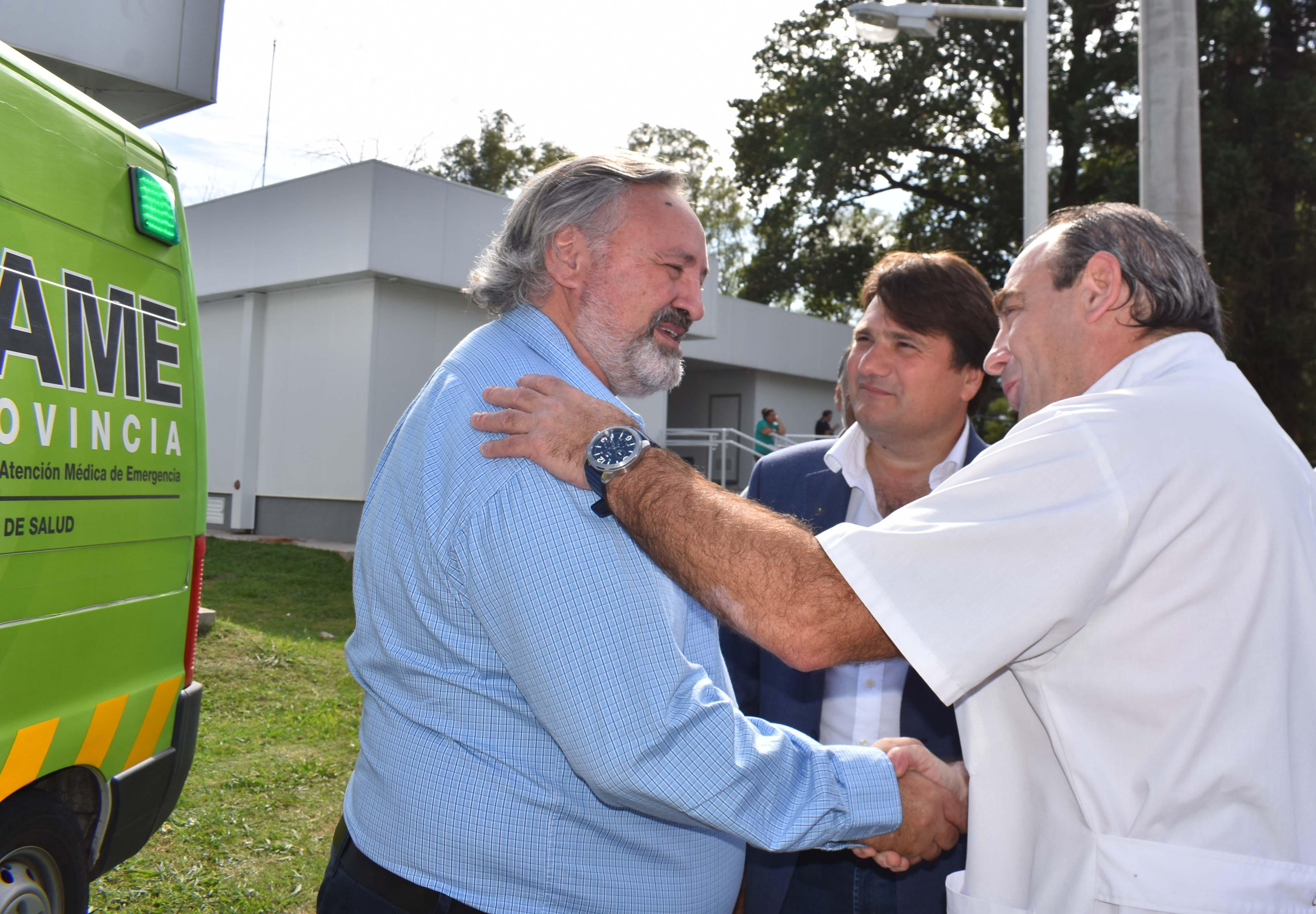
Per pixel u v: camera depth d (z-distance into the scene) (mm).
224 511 14992
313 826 3883
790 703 2010
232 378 14977
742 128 26062
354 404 13352
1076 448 1219
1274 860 1171
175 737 2846
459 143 36719
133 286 2713
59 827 2402
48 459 2305
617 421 1355
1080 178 21906
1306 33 18781
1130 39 20062
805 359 22859
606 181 1564
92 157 2566
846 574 1239
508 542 1290
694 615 1512
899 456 2178
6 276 2189
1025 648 1199
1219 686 1179
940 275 2037
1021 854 1332
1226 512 1196
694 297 1618
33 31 5648
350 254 12781
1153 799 1187
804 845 1344
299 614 8070
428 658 1406
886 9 8023
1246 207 16922
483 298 1641
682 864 1435
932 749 1914
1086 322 1417
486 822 1341
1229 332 15391
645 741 1238
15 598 2191
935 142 23344
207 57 6418
